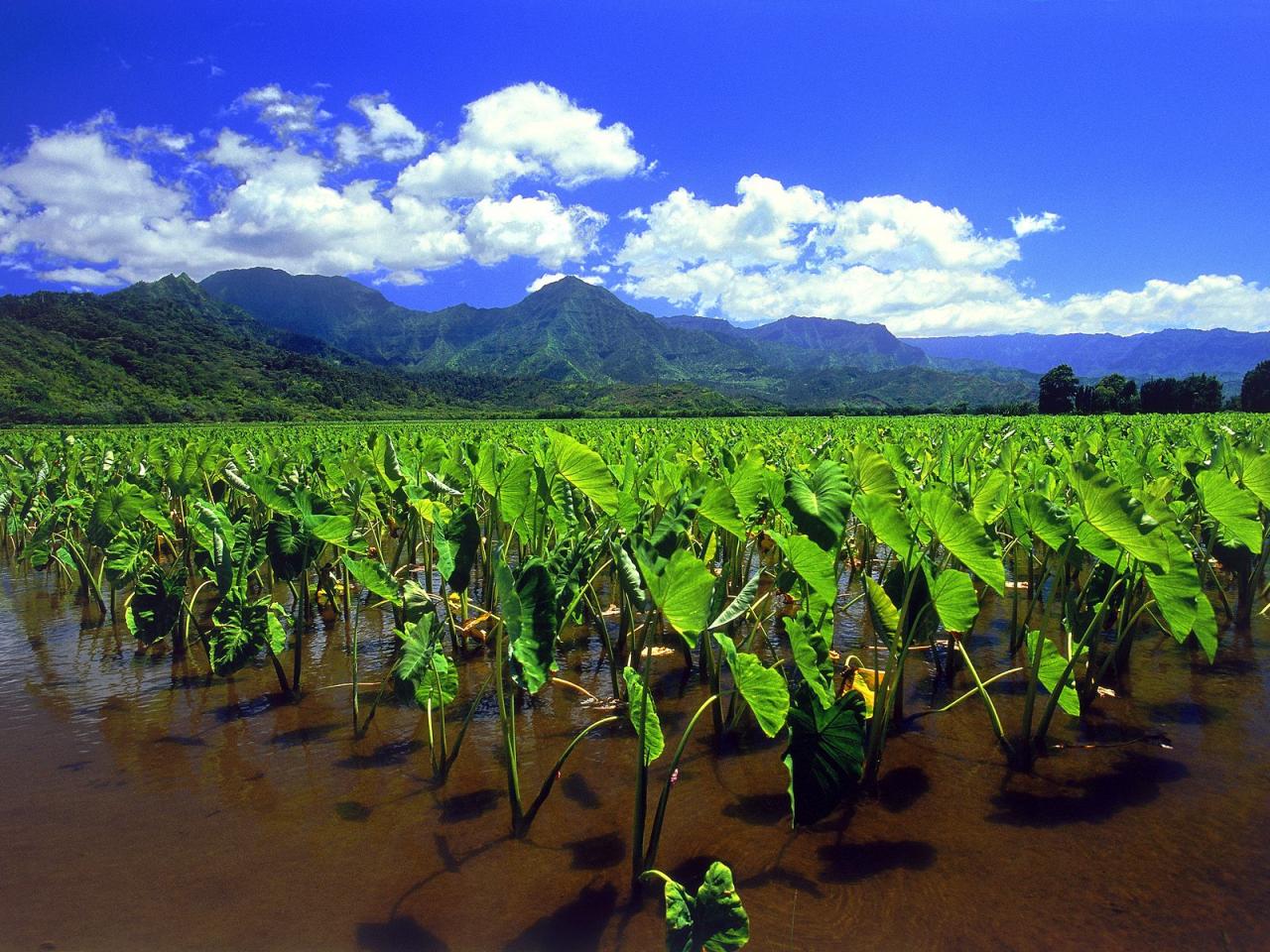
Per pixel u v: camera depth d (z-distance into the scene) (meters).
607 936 2.75
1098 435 11.02
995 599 7.30
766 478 5.66
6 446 16.80
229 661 4.89
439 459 7.98
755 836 3.38
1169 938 2.70
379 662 5.71
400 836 3.40
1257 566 6.52
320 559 8.36
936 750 4.21
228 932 2.78
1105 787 3.75
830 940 2.71
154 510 6.82
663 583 2.98
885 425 23.61
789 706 3.34
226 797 3.74
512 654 3.22
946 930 2.76
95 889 3.04
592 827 3.47
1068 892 2.96
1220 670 5.23
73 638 6.37
